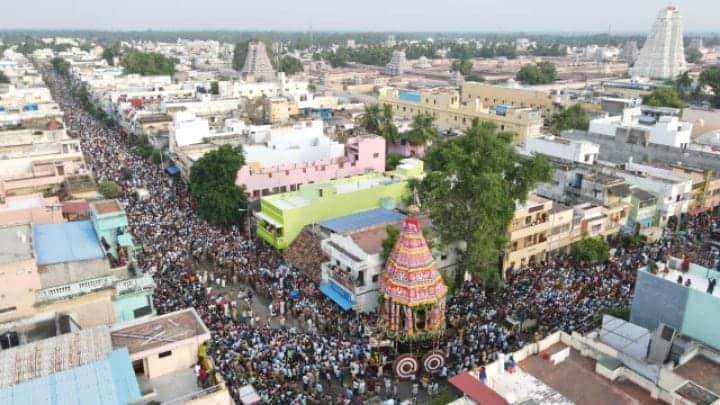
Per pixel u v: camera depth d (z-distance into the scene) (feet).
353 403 113.09
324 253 165.89
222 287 161.48
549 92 406.21
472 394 83.30
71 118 431.02
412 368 121.49
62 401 70.03
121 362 77.87
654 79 574.56
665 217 210.38
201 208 208.13
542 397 86.17
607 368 90.79
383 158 262.67
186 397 77.97
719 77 442.09
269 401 109.40
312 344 130.00
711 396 81.92
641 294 117.50
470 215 153.79
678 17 608.19
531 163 159.74
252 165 228.02
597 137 287.07
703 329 107.24
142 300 109.60
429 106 388.16
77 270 108.27
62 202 153.17
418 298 121.08
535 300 149.69
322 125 307.58
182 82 557.33
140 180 263.49
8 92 418.72
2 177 189.57
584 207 194.70
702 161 244.83
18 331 96.02
